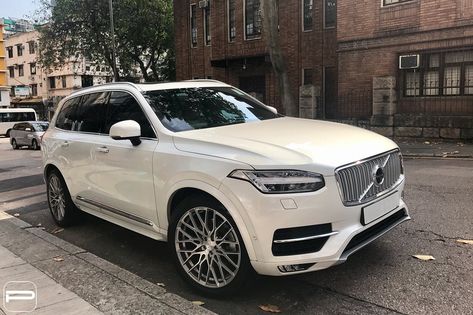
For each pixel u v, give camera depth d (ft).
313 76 66.69
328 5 64.34
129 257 17.04
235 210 12.07
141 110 15.83
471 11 45.98
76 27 100.32
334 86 65.00
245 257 12.16
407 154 41.06
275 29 52.44
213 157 12.70
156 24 105.81
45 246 17.72
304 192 11.60
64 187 20.51
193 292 13.66
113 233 20.02
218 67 78.54
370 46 53.52
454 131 47.26
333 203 11.85
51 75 208.44
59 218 21.21
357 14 54.29
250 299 12.97
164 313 11.85
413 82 51.39
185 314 11.76
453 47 47.75
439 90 49.60
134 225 16.14
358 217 12.46
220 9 77.66
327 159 12.09
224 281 12.77
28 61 222.89
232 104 17.33
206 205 12.85
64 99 21.66
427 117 48.91
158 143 14.56
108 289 13.50
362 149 13.24
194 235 13.46
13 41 231.71
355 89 55.47
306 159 11.89
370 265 14.78
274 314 12.09
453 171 30.68
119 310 12.10
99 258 16.16
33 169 45.96
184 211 13.39
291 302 12.71
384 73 52.85
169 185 13.80
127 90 16.97
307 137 13.52
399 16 50.98
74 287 13.73
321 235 11.82
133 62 114.42
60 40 102.01
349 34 55.21
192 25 86.33
